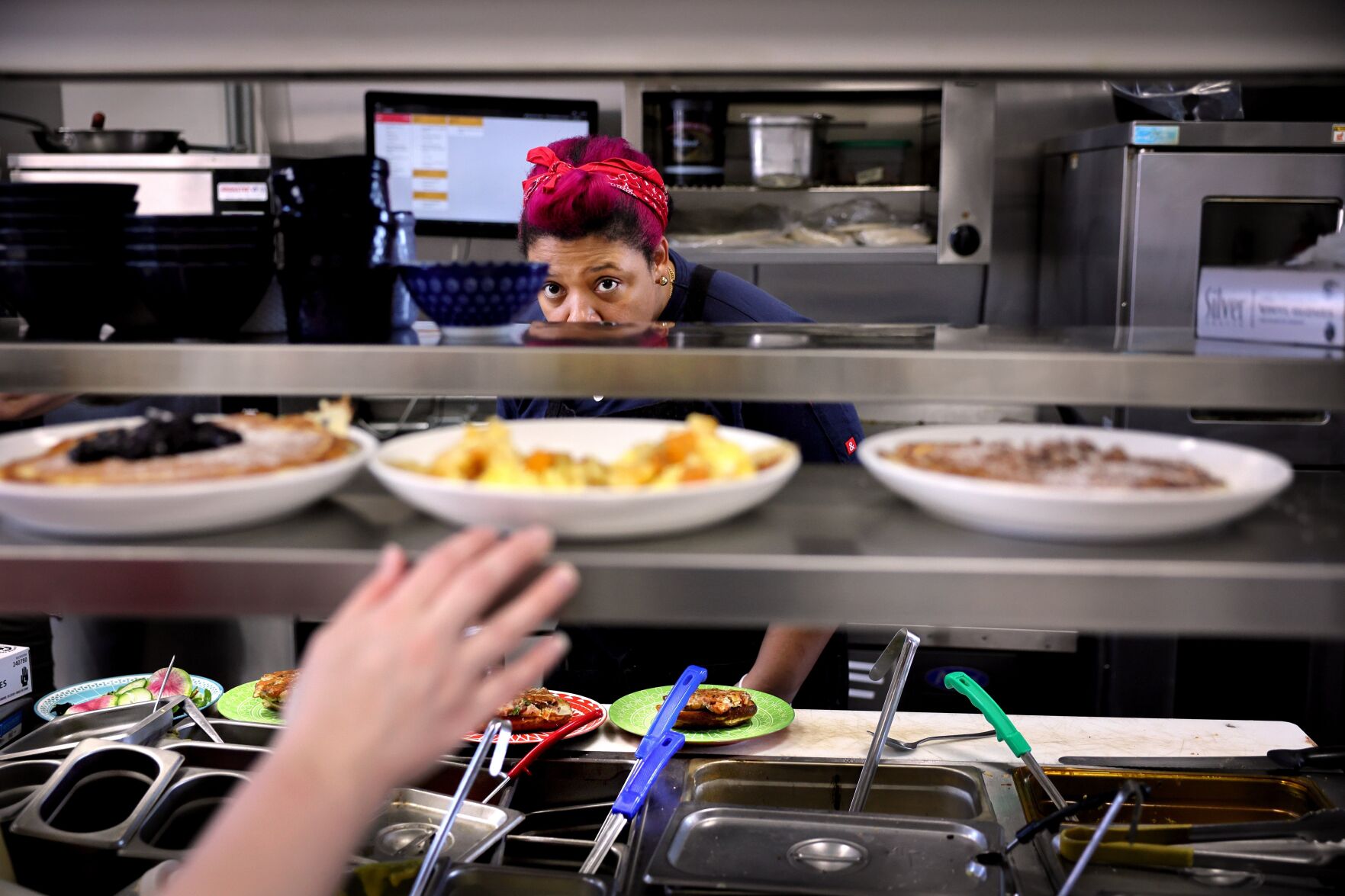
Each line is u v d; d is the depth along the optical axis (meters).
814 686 1.94
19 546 0.78
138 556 0.77
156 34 0.87
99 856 1.15
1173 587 0.74
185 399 2.04
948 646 2.96
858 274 3.58
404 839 1.22
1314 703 2.93
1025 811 1.31
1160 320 2.76
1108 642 2.92
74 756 1.29
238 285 0.92
